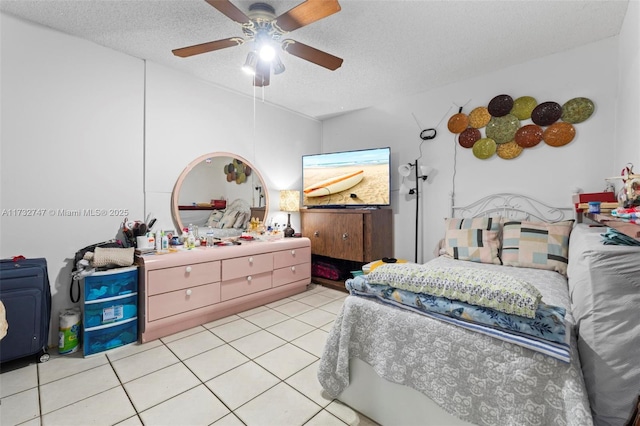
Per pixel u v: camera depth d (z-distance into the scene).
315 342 2.21
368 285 1.46
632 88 1.80
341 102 3.71
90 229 2.36
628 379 0.85
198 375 1.78
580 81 2.41
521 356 1.00
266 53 1.93
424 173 3.25
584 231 1.63
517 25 2.11
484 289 1.10
